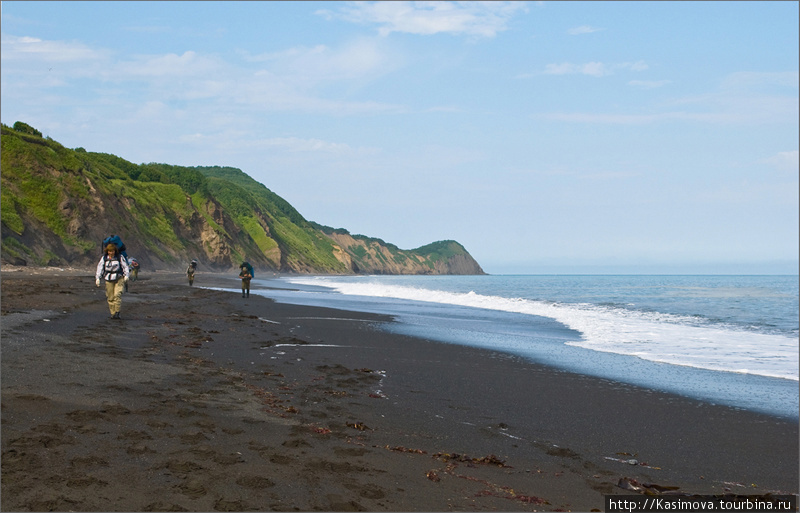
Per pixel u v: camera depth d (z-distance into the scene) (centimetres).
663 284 7525
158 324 1327
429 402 754
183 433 474
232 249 11488
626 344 1456
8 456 374
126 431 460
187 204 10862
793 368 1128
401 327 1692
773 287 6094
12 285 2200
